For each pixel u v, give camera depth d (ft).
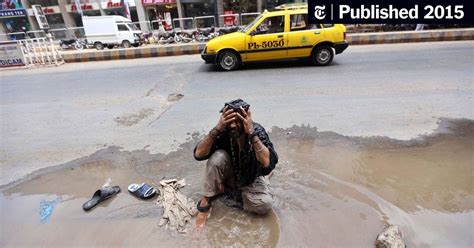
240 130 6.61
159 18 75.10
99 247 6.64
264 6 72.64
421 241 6.37
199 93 18.28
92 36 52.37
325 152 10.27
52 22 83.61
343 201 7.71
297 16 23.61
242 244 6.54
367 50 30.73
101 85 22.17
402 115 13.01
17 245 6.86
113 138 12.47
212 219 7.25
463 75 18.65
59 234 7.10
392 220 6.99
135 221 7.35
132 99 17.89
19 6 81.20
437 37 34.73
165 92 19.02
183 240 6.70
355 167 9.26
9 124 15.03
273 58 24.49
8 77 28.55
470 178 8.42
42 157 11.20
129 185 8.92
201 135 12.25
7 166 10.66
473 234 6.51
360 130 11.81
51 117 15.71
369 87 17.37
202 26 57.72
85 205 7.91
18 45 32.68
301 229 6.86
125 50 36.04
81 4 78.74
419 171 8.87
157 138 12.19
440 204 7.46
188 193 8.32
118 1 77.36
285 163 9.62
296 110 14.39
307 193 8.07
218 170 6.99
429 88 16.48
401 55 26.63
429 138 10.84
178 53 36.09
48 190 9.02
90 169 10.09
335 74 20.97
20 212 8.04
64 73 28.76
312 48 23.91
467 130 11.31
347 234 6.64
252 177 7.21
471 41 33.55
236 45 24.02
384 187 8.21
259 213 7.30
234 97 17.06
